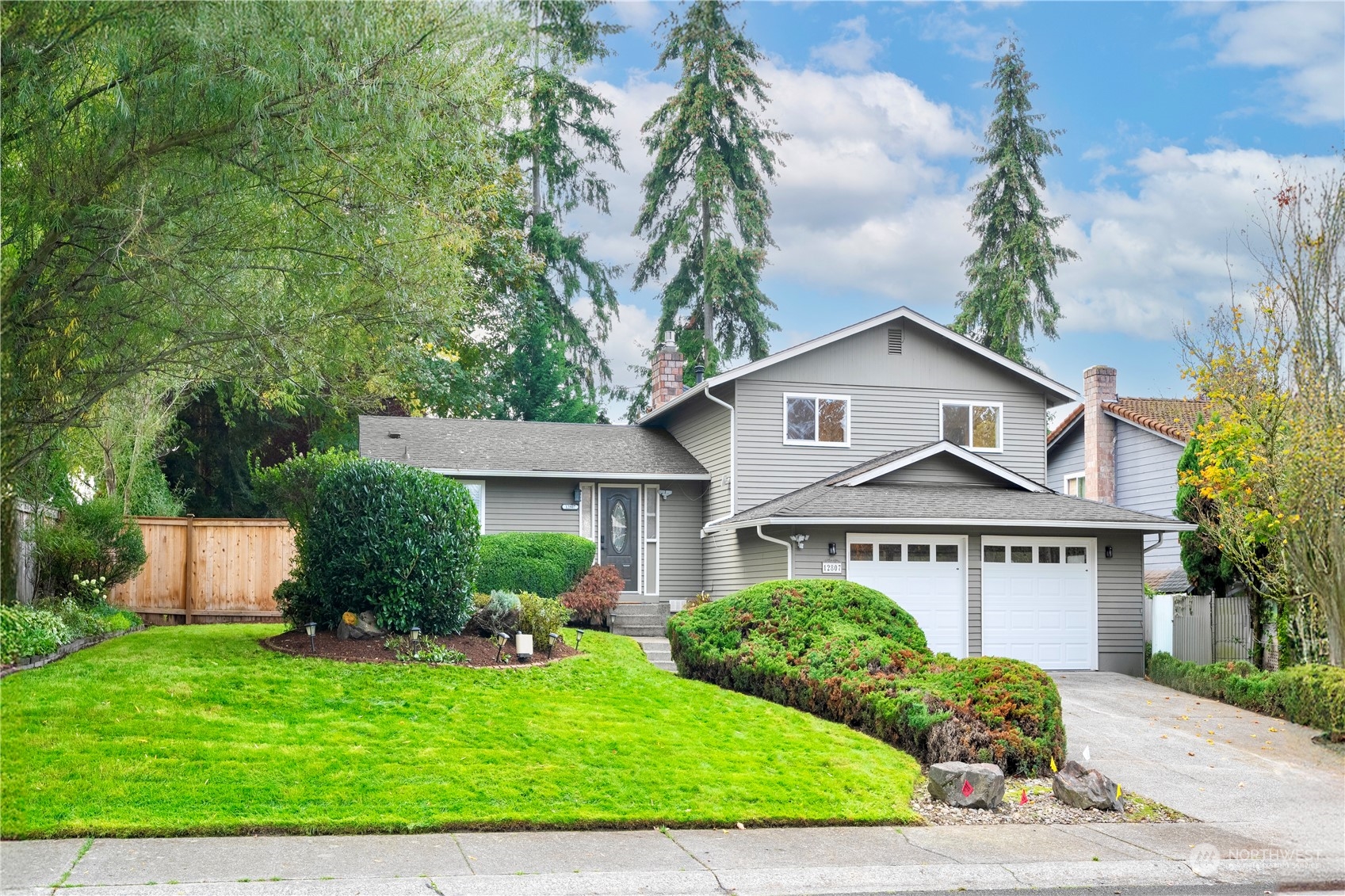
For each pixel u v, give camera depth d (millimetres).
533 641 14102
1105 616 19844
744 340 36719
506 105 12680
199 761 8625
